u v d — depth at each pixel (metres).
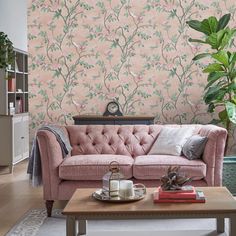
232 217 2.60
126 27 5.75
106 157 4.14
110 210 2.62
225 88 4.71
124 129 4.68
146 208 2.66
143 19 5.73
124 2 5.73
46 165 3.97
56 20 5.77
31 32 5.79
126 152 4.54
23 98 7.61
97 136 4.63
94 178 3.96
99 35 5.77
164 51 5.74
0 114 6.65
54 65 5.81
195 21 4.89
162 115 5.79
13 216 3.93
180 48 5.73
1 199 4.57
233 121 4.47
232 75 4.70
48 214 3.93
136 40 5.75
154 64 5.76
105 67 5.79
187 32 5.71
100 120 5.41
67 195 3.96
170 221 3.73
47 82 5.82
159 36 5.73
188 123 5.77
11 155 6.18
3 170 6.34
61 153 4.12
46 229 3.53
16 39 7.32
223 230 3.12
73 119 5.66
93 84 5.81
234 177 4.55
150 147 4.58
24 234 3.41
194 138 4.18
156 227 3.56
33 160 4.14
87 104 5.83
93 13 5.75
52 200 3.97
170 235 2.96
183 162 3.97
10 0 7.00
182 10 5.69
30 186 5.20
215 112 5.72
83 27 5.76
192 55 5.72
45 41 5.79
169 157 4.12
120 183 2.89
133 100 5.81
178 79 5.75
